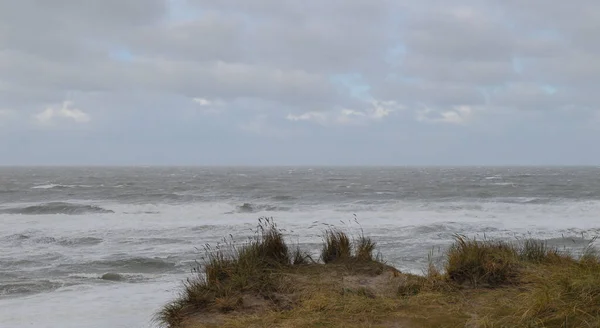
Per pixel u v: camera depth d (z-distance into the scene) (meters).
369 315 5.53
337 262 8.16
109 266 13.73
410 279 6.91
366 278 7.20
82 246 17.16
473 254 7.10
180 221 23.69
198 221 23.61
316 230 20.25
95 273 12.90
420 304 5.88
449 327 5.04
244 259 7.49
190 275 12.16
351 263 7.98
